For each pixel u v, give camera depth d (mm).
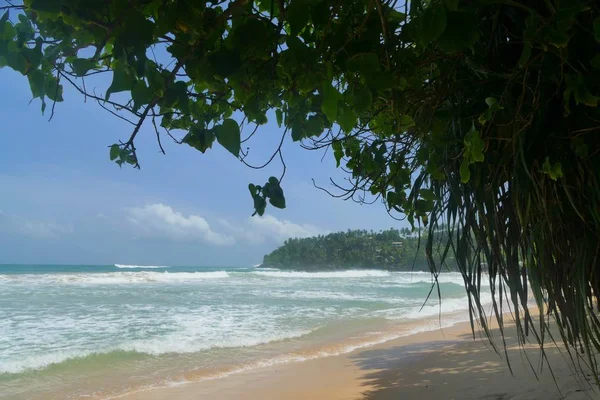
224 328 11172
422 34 1171
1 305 15000
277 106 2004
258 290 24734
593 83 1399
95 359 7668
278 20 1288
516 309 1981
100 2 1151
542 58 1528
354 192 2529
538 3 1619
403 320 12648
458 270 2262
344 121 1280
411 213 2441
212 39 1308
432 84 1998
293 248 112125
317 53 1321
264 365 7371
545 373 4699
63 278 27219
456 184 1979
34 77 1309
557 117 1691
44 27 1308
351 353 8180
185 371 6984
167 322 11969
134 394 5801
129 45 1117
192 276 36875
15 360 7543
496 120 1778
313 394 5555
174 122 2000
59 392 5934
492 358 6488
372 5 1329
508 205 2004
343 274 60875
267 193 1708
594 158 1687
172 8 1204
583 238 1867
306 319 12914
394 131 2113
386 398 5102
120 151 1532
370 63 1299
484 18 1765
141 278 30984
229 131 1356
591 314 1895
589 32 1428
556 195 1813
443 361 6785
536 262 1889
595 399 3324
